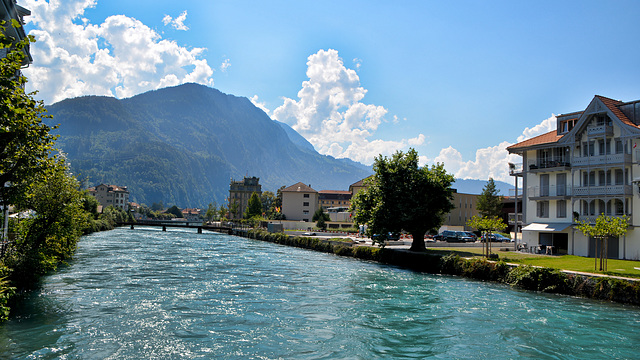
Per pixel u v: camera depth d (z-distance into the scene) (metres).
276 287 25.38
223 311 18.81
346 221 115.19
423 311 19.94
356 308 20.27
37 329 15.16
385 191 43.62
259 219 119.38
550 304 21.92
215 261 39.22
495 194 78.38
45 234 24.69
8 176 14.01
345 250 49.06
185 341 14.44
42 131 14.17
